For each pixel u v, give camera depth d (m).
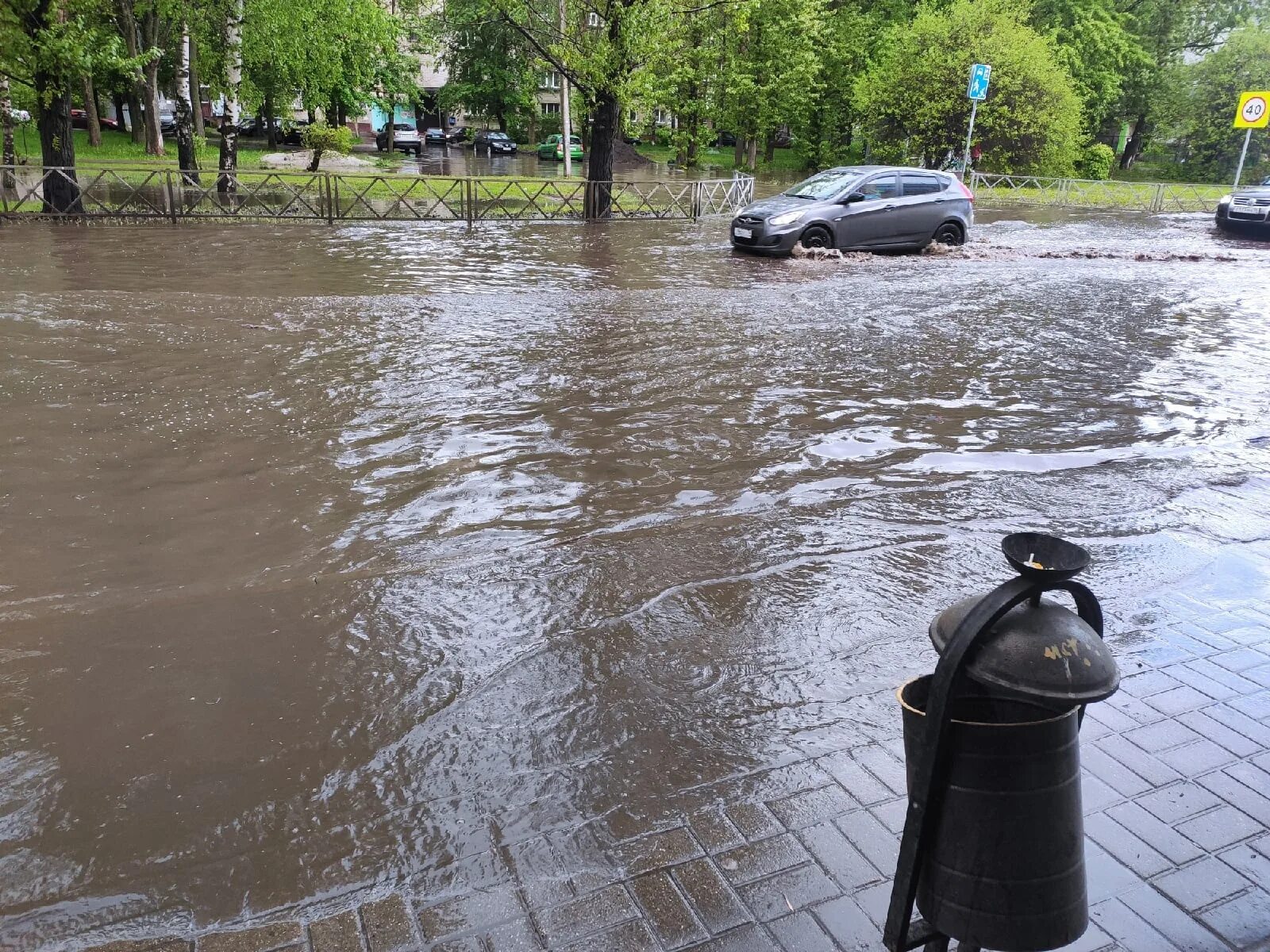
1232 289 14.47
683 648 4.32
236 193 19.41
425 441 6.92
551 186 27.33
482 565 5.08
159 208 19.08
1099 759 3.54
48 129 17.58
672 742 3.63
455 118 74.81
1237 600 4.83
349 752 3.54
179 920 2.75
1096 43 42.81
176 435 6.81
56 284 11.64
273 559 5.08
